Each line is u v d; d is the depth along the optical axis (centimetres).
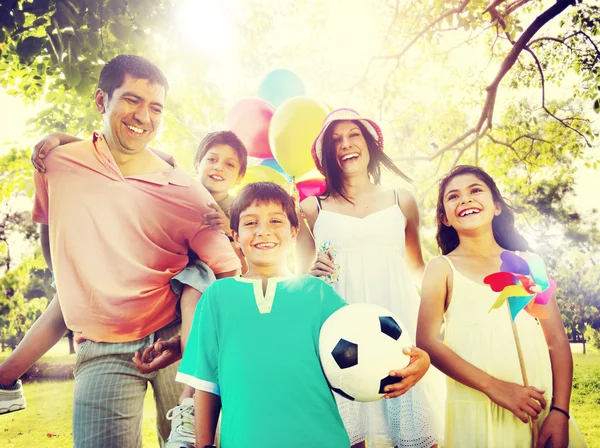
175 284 302
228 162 331
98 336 289
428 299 267
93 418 279
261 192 226
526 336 260
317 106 315
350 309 198
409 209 294
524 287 251
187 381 208
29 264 977
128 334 291
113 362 287
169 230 306
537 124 824
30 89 495
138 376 289
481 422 248
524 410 238
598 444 475
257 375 191
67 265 292
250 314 204
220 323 209
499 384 244
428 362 194
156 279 299
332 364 187
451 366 250
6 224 937
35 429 605
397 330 191
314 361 197
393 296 272
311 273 271
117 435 279
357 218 284
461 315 263
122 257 293
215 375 207
